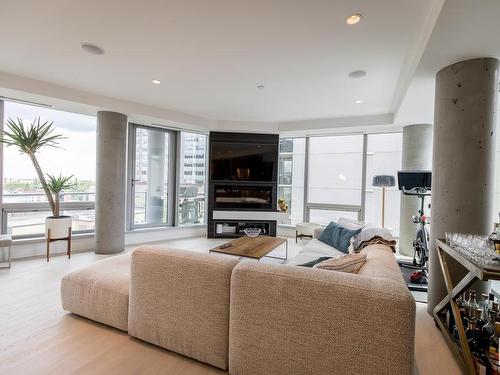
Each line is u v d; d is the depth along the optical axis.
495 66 2.21
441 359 1.83
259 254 2.96
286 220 5.86
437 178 2.38
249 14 2.02
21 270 3.33
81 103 3.78
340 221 4.06
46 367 1.60
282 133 5.52
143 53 2.67
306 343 1.35
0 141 3.45
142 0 1.88
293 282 1.38
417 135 4.40
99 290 2.03
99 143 4.19
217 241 5.26
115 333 1.96
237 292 1.50
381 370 1.22
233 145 5.50
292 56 2.67
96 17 2.10
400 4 1.86
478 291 2.23
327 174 5.61
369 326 1.24
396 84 3.33
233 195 5.60
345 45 2.44
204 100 4.13
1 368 1.58
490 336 1.67
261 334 1.45
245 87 3.55
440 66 2.36
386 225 5.09
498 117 3.07
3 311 2.28
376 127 4.76
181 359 1.70
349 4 1.88
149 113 4.43
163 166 5.44
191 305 1.66
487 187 2.18
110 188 4.24
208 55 2.69
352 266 1.82
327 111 4.54
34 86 3.37
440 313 2.25
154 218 5.36
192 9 1.97
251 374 1.48
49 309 2.32
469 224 2.19
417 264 3.58
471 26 1.80
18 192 3.93
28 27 2.25
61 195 4.32
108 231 4.24
